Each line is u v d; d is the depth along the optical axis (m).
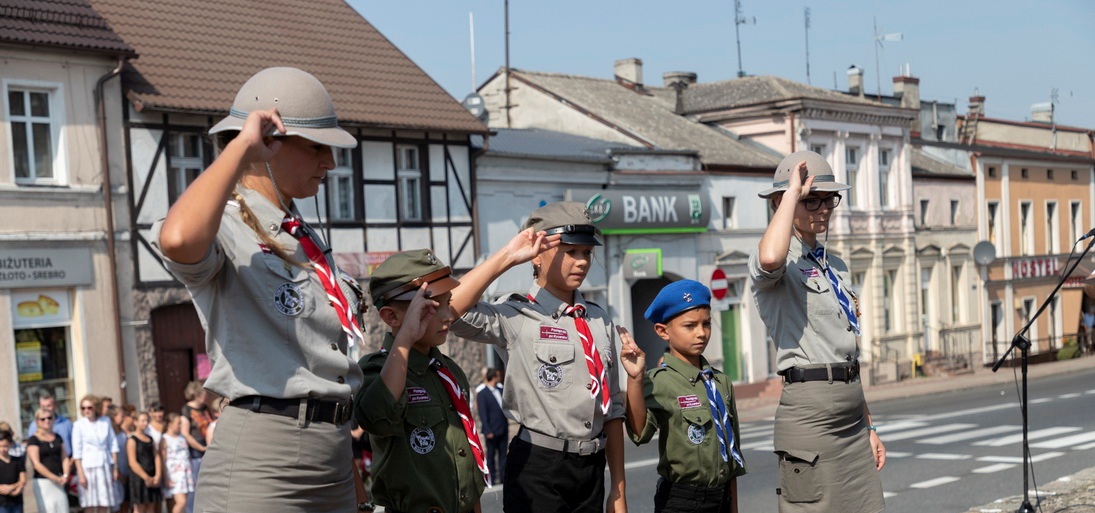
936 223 40.78
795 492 6.01
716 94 38.31
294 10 24.70
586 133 32.75
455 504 4.67
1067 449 16.89
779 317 6.00
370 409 4.39
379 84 24.28
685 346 5.89
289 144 3.73
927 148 42.69
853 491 5.93
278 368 3.63
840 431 5.94
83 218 18.64
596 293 27.67
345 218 22.95
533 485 5.11
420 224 24.19
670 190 29.70
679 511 5.84
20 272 17.69
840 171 36.09
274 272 3.65
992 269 43.38
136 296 19.27
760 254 5.61
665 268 29.61
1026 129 52.00
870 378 36.09
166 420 13.49
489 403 15.64
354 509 3.88
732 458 5.90
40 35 17.97
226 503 3.61
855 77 45.81
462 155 25.11
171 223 3.23
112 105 19.17
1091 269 8.74
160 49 20.92
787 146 34.81
